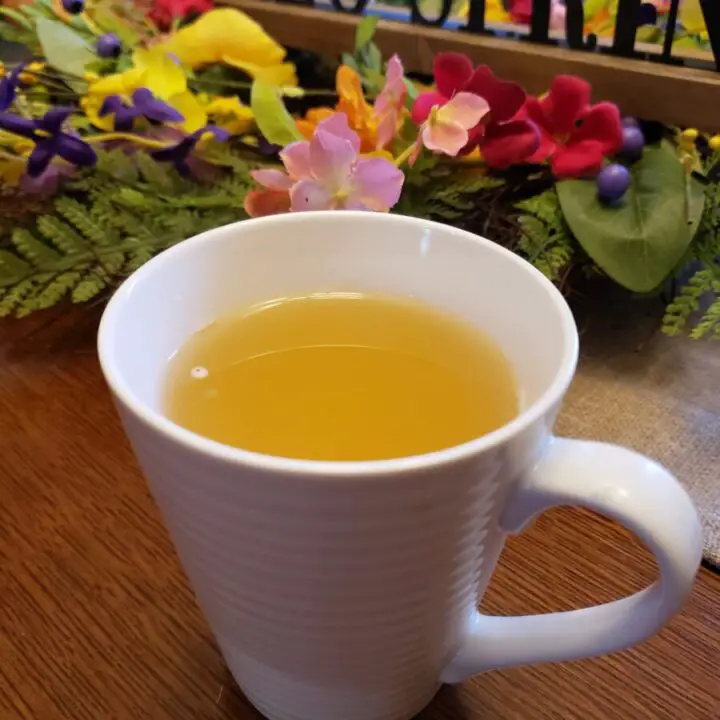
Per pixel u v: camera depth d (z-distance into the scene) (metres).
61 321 0.34
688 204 0.32
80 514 0.25
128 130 0.33
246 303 0.22
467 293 0.21
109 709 0.20
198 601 0.18
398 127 0.33
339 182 0.27
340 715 0.19
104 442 0.28
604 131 0.33
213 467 0.13
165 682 0.21
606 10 0.39
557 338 0.17
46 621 0.22
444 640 0.18
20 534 0.25
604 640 0.17
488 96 0.32
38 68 0.38
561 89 0.33
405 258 0.22
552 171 0.33
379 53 0.39
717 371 0.32
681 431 0.29
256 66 0.39
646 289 0.31
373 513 0.13
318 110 0.34
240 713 0.20
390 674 0.18
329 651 0.16
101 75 0.38
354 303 0.22
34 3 0.41
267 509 0.13
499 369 0.20
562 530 0.25
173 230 0.32
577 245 0.32
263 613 0.16
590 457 0.15
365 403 0.19
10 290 0.32
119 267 0.32
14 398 0.30
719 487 0.26
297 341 0.21
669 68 0.34
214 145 0.34
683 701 0.20
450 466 0.13
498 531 0.16
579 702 0.20
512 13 0.40
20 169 0.35
